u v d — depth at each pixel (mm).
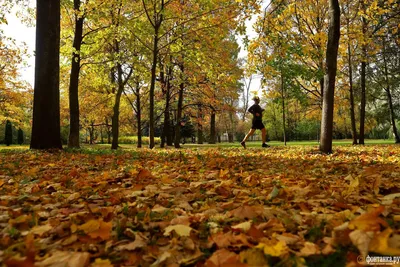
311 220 2238
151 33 14148
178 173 4945
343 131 49281
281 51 10789
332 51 9766
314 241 1894
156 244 1914
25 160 7164
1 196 3244
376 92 25016
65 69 20500
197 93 25234
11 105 28547
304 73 13086
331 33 9766
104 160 7117
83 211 2652
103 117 31609
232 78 15469
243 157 8070
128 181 4207
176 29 13883
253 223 2164
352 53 19812
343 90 24156
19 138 50219
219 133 54594
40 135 9711
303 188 3350
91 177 4555
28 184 4047
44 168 5773
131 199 3150
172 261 1642
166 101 23703
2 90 26969
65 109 34156
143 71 16266
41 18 9586
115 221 2328
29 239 1854
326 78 9977
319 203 2773
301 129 46469
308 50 12328
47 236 2098
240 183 4055
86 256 1586
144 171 4383
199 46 14852
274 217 2350
